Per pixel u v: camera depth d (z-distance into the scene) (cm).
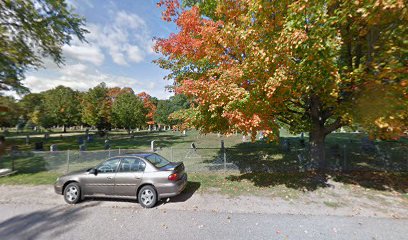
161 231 422
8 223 469
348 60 675
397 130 519
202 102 636
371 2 401
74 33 987
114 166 615
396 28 496
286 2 517
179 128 843
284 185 721
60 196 662
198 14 764
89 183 601
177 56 803
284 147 1472
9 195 673
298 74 557
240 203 572
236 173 903
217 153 1444
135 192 576
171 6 823
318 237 388
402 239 378
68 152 1035
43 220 482
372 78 518
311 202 571
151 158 632
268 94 522
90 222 468
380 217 472
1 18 731
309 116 947
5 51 585
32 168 1033
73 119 4684
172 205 567
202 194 650
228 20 746
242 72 578
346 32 598
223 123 748
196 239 388
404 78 485
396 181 741
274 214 495
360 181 746
